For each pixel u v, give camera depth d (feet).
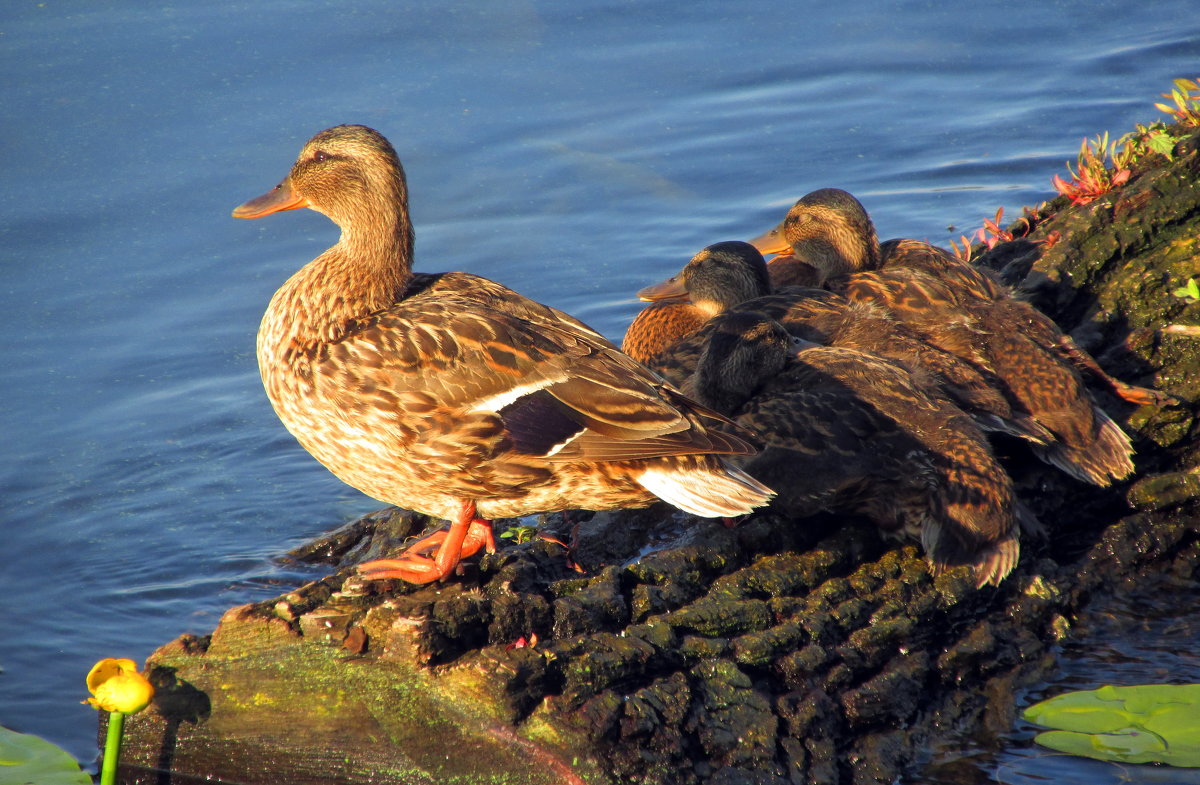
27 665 32.91
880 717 28.37
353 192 30.66
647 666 26.89
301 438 30.07
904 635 29.58
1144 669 30.73
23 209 53.88
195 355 47.42
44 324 48.52
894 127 61.93
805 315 38.37
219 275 51.49
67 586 36.42
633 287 51.88
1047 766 27.43
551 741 25.86
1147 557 34.83
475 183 57.67
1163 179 42.32
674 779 25.80
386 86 63.21
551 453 28.07
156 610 35.35
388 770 27.86
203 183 55.52
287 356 29.45
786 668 28.04
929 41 68.85
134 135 58.39
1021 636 31.40
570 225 55.52
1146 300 39.86
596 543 31.37
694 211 56.13
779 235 47.96
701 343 38.93
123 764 29.45
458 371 28.19
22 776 27.91
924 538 30.60
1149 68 65.67
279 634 27.68
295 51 65.05
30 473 41.50
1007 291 40.78
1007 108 63.26
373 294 30.19
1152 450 36.81
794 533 31.22
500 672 26.03
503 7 69.92
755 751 26.53
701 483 28.43
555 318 30.42
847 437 30.89
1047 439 33.14
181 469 42.19
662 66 66.03
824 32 69.56
